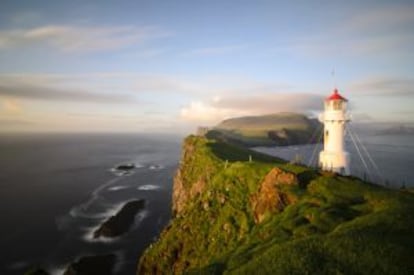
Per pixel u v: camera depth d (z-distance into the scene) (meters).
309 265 25.88
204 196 63.28
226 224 51.34
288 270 25.88
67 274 60.50
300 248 28.80
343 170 58.28
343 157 58.44
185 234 56.88
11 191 128.25
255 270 27.64
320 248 28.05
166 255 56.38
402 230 29.42
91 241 77.50
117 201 113.00
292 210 41.75
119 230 82.75
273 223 41.25
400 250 25.70
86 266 64.00
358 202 40.53
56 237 79.75
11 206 106.12
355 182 46.41
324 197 43.00
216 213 56.28
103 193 124.88
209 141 120.50
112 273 63.16
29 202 111.25
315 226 35.28
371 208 37.84
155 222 91.00
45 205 107.50
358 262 25.12
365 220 33.09
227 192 59.56
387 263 24.34
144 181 149.88
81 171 181.00
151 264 57.84
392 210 34.22
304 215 39.38
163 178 157.75
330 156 58.59
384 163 141.00
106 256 68.19
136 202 104.81
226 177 64.00
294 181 47.91
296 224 37.72
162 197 119.00
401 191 43.00
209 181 73.31
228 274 30.08
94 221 91.81
